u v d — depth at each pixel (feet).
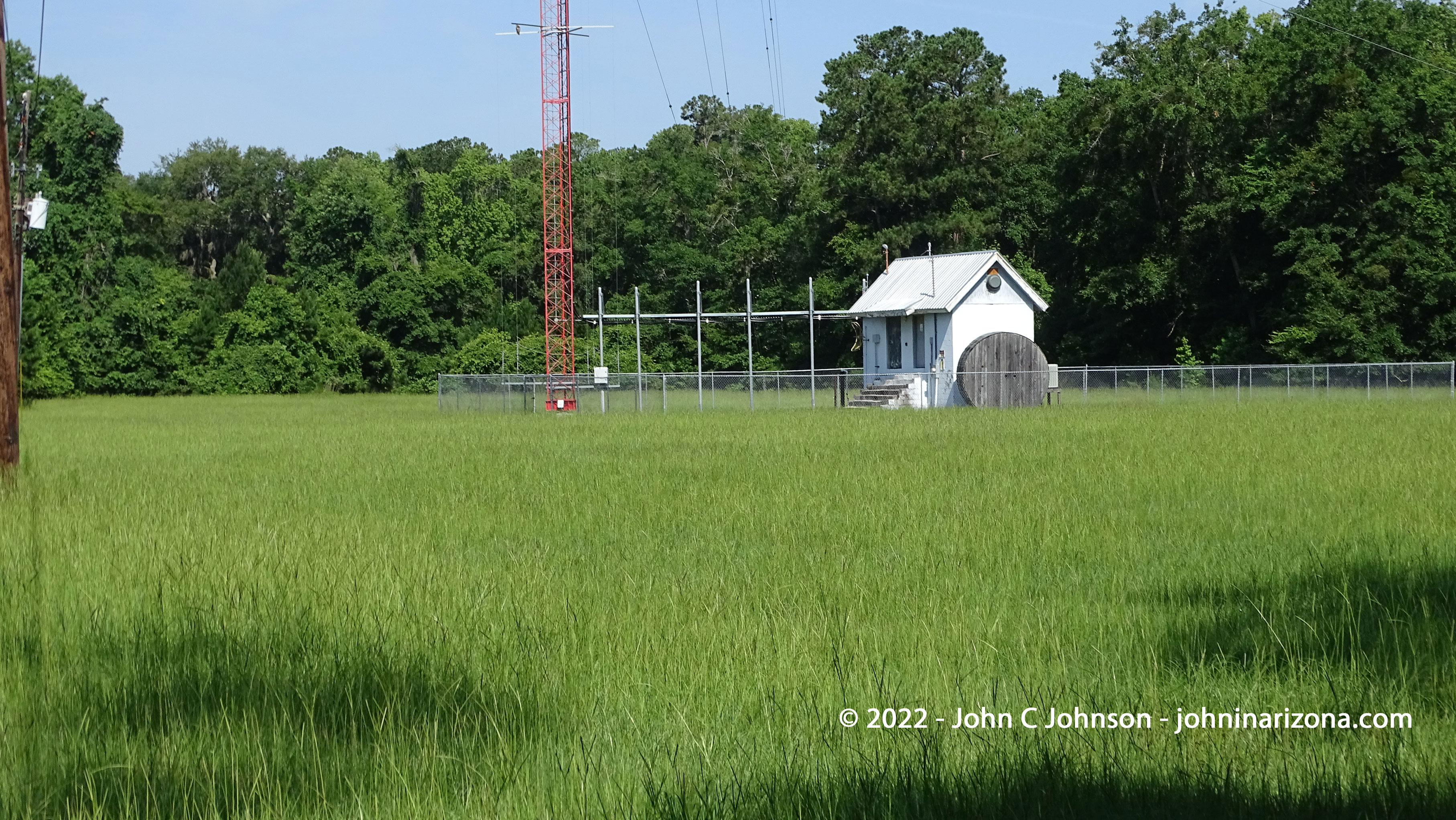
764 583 78.64
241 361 651.66
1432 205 416.87
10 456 142.31
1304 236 434.30
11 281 143.02
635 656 58.65
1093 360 511.40
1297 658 56.70
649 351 611.06
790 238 606.55
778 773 43.34
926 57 561.84
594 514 114.62
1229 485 126.52
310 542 97.35
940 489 130.11
